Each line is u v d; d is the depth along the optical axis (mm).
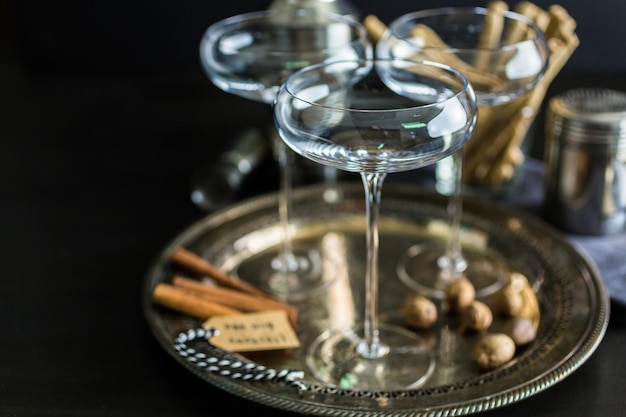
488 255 822
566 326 713
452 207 866
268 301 757
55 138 1022
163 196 911
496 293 775
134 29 1307
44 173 955
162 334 714
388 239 851
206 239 828
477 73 725
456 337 729
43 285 793
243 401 678
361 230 859
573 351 684
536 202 897
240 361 690
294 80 645
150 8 1291
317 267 816
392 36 748
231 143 946
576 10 1220
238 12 1285
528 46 725
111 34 1310
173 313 743
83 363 710
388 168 629
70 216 884
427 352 713
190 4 1282
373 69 670
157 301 743
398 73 668
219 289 764
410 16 790
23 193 921
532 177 939
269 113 922
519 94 745
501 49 717
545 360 681
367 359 706
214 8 1286
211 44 758
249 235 841
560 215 846
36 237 855
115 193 918
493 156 879
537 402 668
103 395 683
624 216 836
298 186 929
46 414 667
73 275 805
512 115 849
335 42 752
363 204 879
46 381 695
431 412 640
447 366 699
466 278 798
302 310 766
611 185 821
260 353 713
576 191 831
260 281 800
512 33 773
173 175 943
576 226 843
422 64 661
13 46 1438
